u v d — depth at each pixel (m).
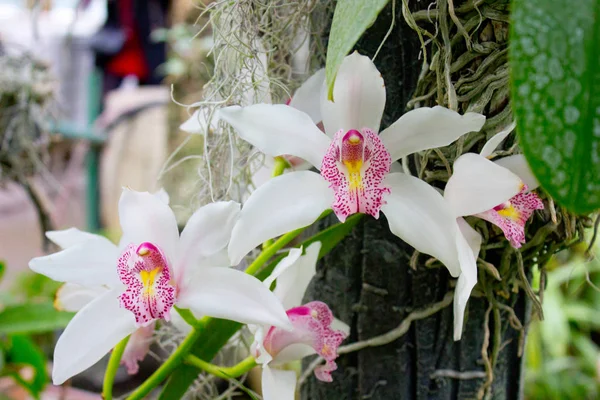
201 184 0.46
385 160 0.38
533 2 0.31
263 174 0.44
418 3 0.39
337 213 0.37
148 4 1.15
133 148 1.25
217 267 0.38
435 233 0.37
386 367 0.43
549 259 0.41
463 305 0.36
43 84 0.68
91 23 1.12
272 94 0.42
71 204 1.00
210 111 0.42
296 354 0.39
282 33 0.43
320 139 0.38
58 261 0.38
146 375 0.85
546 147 0.31
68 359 0.38
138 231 0.38
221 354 0.46
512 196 0.36
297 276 0.40
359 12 0.33
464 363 0.42
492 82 0.38
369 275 0.42
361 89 0.37
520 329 0.42
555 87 0.31
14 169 0.67
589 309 0.98
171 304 0.38
